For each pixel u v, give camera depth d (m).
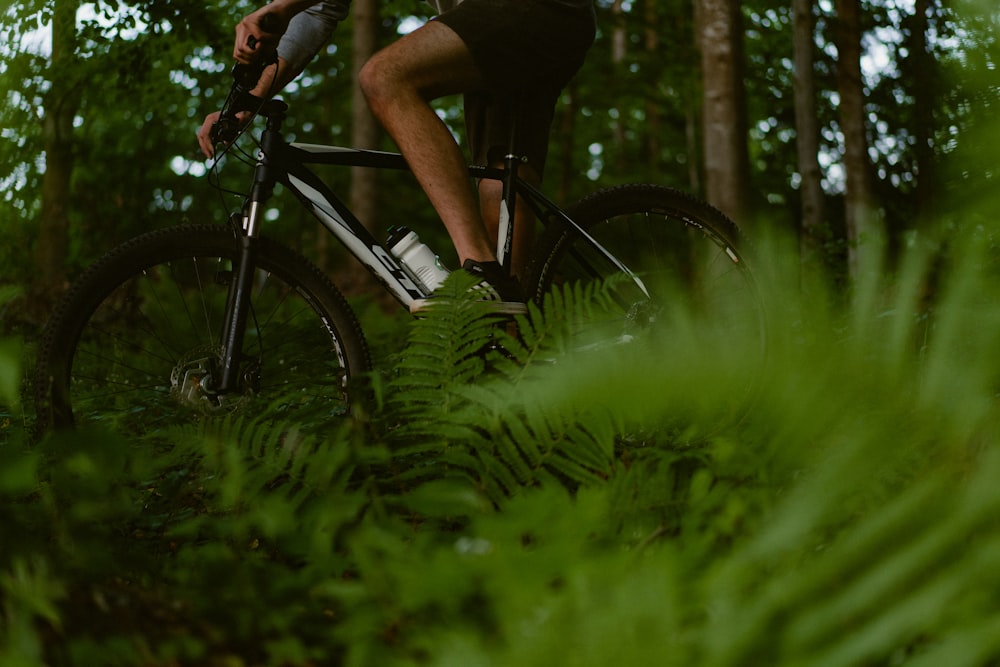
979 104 0.46
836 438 0.73
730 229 2.66
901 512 0.63
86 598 0.99
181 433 1.38
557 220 2.53
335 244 12.27
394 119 2.17
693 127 15.13
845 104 7.48
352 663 0.87
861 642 0.59
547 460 1.21
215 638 0.97
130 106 8.20
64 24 5.92
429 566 0.84
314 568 1.08
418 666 0.80
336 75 15.39
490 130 2.52
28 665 0.81
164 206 10.20
